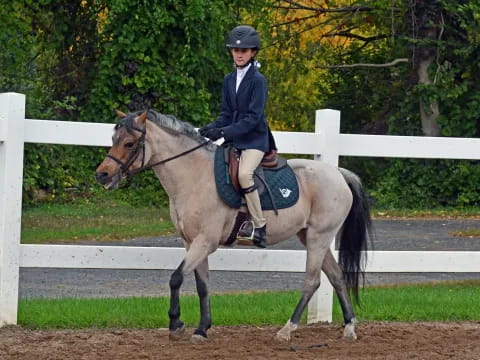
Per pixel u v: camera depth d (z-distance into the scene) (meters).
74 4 23.59
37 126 9.47
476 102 25.34
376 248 17.36
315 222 9.41
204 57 23.53
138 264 9.79
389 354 8.59
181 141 8.84
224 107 9.18
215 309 10.70
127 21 22.72
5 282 9.49
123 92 23.23
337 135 10.23
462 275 15.57
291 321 9.27
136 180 23.11
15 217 9.47
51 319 9.89
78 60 24.00
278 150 10.13
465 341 9.33
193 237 8.84
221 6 23.61
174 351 8.56
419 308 11.14
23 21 22.50
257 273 15.08
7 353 8.38
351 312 9.59
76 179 22.95
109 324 9.95
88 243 16.42
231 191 8.80
